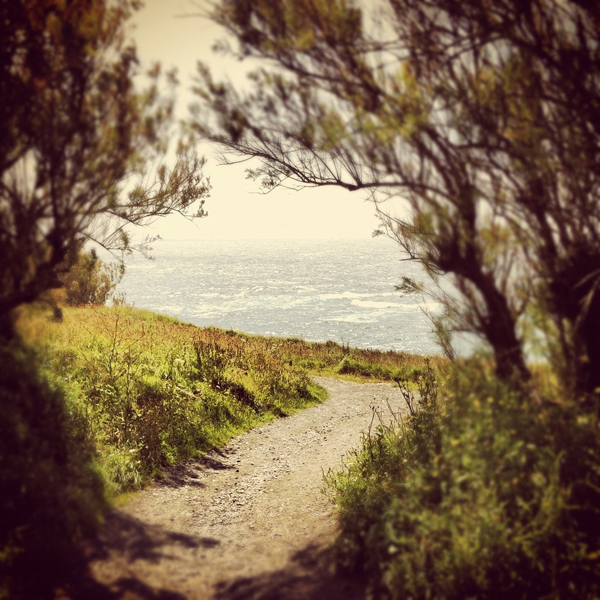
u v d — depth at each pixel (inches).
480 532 127.6
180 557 163.2
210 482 273.7
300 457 346.0
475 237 148.0
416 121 136.9
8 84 152.1
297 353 900.0
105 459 224.8
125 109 164.6
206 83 151.6
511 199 143.2
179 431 314.3
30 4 148.2
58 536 145.1
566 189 141.4
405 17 145.3
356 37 141.5
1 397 161.6
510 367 152.9
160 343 466.0
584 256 144.8
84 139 159.9
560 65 136.3
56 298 220.5
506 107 137.5
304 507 241.1
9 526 140.1
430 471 159.0
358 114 143.8
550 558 123.9
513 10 135.0
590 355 145.9
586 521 127.7
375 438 280.2
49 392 200.7
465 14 138.3
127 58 162.4
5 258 158.6
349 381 732.7
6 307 161.8
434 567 130.4
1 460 151.1
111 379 302.7
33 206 159.9
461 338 167.3
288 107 153.1
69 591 127.5
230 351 542.3
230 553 178.9
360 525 174.6
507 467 135.9
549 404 147.3
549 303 148.6
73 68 156.8
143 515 200.7
